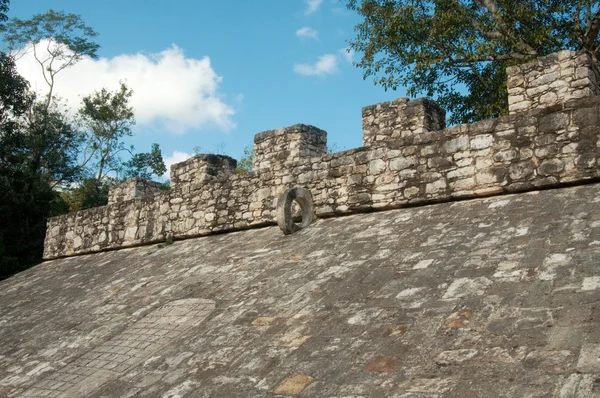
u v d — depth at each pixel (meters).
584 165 6.64
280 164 10.33
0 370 7.19
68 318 8.73
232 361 5.16
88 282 10.84
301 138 10.18
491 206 7.04
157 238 12.06
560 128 6.90
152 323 7.20
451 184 7.75
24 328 9.01
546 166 6.94
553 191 6.84
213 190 11.12
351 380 4.16
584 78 7.11
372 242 7.23
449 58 14.41
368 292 5.71
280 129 10.48
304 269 7.12
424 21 14.92
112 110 30.56
